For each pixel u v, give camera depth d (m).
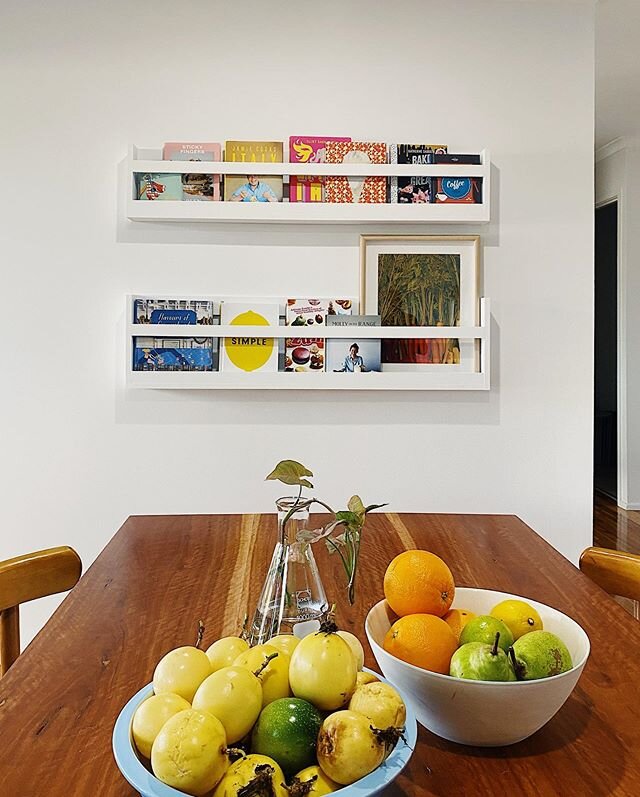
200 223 2.79
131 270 2.79
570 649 0.89
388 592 0.95
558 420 2.88
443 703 0.80
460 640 0.87
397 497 2.88
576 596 1.33
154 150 2.79
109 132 2.78
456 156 2.77
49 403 2.79
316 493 2.87
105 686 1.00
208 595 1.36
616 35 3.51
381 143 2.81
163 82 2.79
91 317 2.79
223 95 2.80
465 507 2.89
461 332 2.77
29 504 2.81
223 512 2.84
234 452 2.84
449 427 2.88
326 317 2.76
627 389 5.82
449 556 1.60
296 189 2.74
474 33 2.84
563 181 2.86
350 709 0.72
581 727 0.89
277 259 2.82
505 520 1.94
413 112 2.84
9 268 2.77
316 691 0.73
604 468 6.71
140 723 0.72
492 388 2.87
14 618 1.43
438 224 2.83
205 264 2.81
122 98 2.78
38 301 2.78
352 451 2.86
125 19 2.78
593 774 0.80
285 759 0.69
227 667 0.79
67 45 2.77
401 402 2.86
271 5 2.80
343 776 0.67
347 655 0.75
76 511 2.81
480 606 1.01
